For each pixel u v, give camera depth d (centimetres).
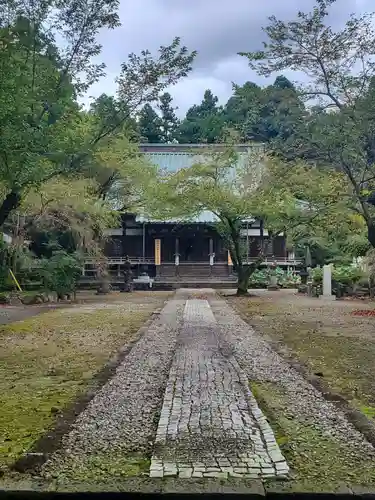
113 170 2661
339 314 1734
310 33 1270
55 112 1120
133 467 421
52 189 2122
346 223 2117
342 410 584
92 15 1169
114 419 544
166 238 4434
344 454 451
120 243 4456
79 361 906
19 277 2719
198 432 481
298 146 1374
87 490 380
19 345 1090
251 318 1591
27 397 660
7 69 987
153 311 1864
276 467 409
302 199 2291
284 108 1365
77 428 516
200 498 370
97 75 1909
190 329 1239
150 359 873
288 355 934
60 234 3066
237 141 2544
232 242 3050
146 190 2812
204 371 740
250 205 2450
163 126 6688
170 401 585
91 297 2827
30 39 1067
